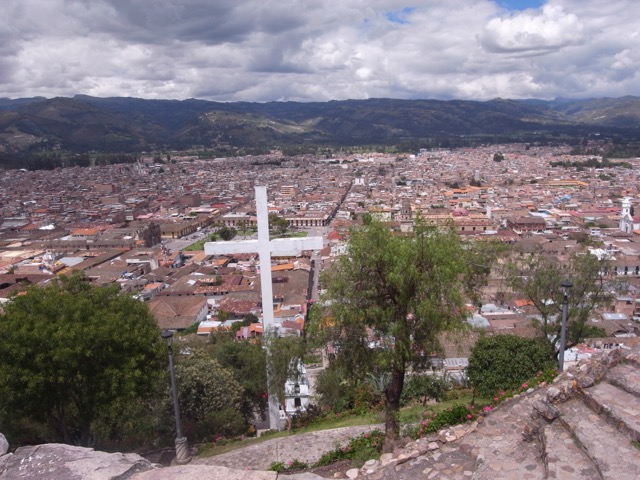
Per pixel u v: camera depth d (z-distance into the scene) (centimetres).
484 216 15125
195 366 2727
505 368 2245
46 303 2055
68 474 867
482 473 1099
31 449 959
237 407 2869
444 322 1686
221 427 2597
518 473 1081
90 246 14138
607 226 13650
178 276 10600
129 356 2098
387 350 1683
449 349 4575
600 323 5878
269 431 2544
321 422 2522
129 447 2388
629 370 1311
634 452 1016
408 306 1675
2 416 2033
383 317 1678
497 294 6169
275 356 2536
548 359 2316
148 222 16875
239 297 8769
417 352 1792
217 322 7712
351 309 1700
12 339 1869
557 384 1361
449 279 1672
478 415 1397
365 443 1778
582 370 1337
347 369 1855
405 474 1184
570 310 2825
